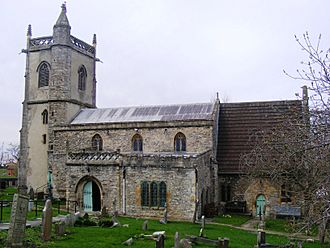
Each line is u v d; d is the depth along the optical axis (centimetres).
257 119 4969
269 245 2459
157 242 2111
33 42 5534
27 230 2448
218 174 4653
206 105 4997
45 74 5422
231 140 4866
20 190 5250
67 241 2409
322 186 1363
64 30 5353
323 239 2614
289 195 4244
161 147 4666
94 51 6003
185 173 3888
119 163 4094
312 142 1434
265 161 3003
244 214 4372
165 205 3919
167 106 5116
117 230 2861
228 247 2509
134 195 4034
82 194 4244
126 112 5175
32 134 5403
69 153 4312
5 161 15175
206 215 4122
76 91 5525
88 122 5097
